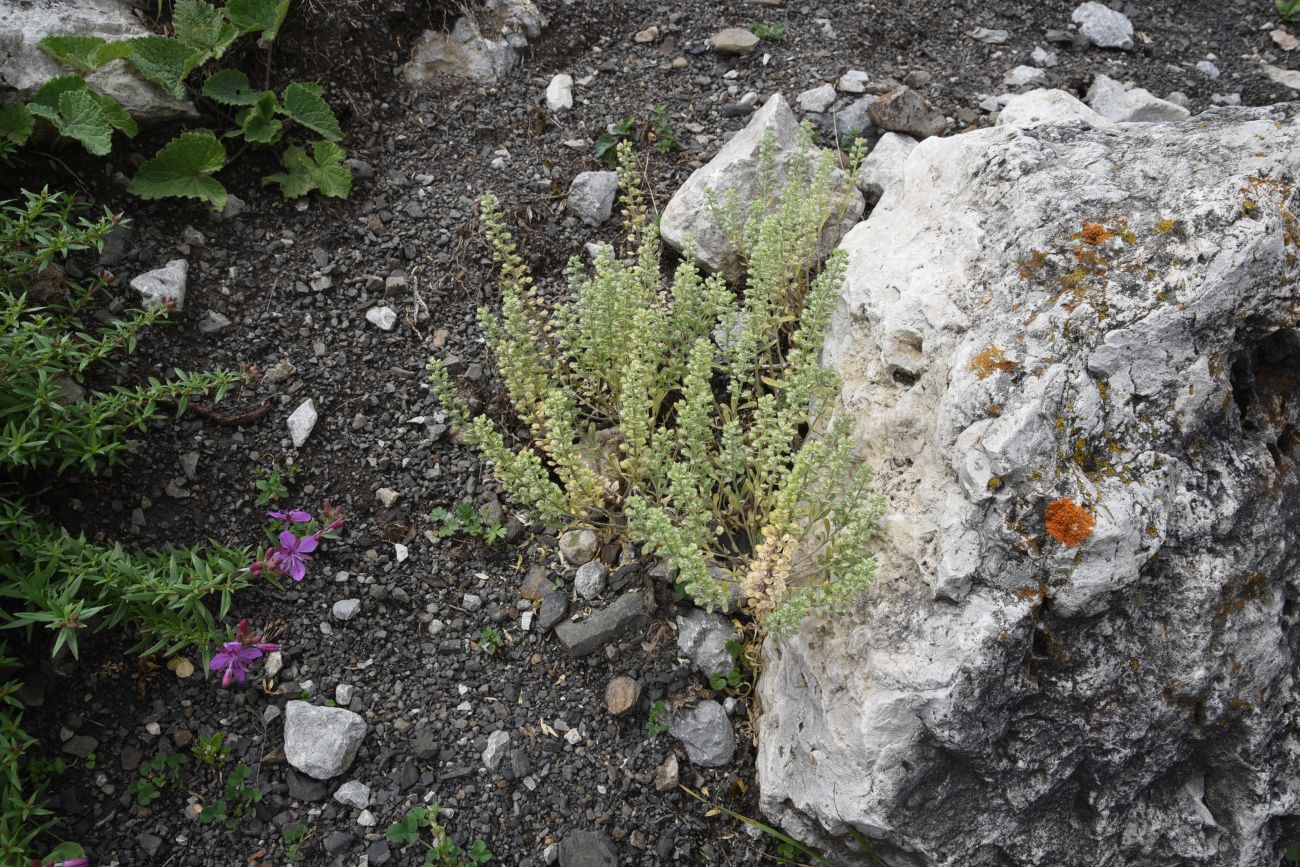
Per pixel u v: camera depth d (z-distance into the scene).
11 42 0.77
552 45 0.97
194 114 0.82
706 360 0.66
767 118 0.84
